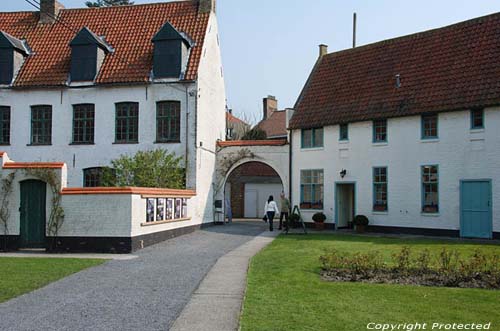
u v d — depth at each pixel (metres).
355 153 26.47
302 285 10.89
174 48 26.58
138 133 26.66
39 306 9.27
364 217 25.42
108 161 26.80
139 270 13.07
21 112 27.59
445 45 25.33
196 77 26.19
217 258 15.27
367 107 26.11
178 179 25.17
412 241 20.47
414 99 24.44
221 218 29.89
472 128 22.42
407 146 24.53
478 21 24.70
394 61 26.97
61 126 27.25
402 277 11.91
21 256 15.98
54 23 30.00
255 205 42.25
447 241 20.66
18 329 7.90
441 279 11.62
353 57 29.17
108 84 26.66
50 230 17.20
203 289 10.73
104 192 17.02
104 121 26.95
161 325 8.07
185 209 23.42
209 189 28.72
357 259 12.73
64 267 13.41
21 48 28.05
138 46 27.94
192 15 28.95
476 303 9.38
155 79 26.50
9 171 17.70
